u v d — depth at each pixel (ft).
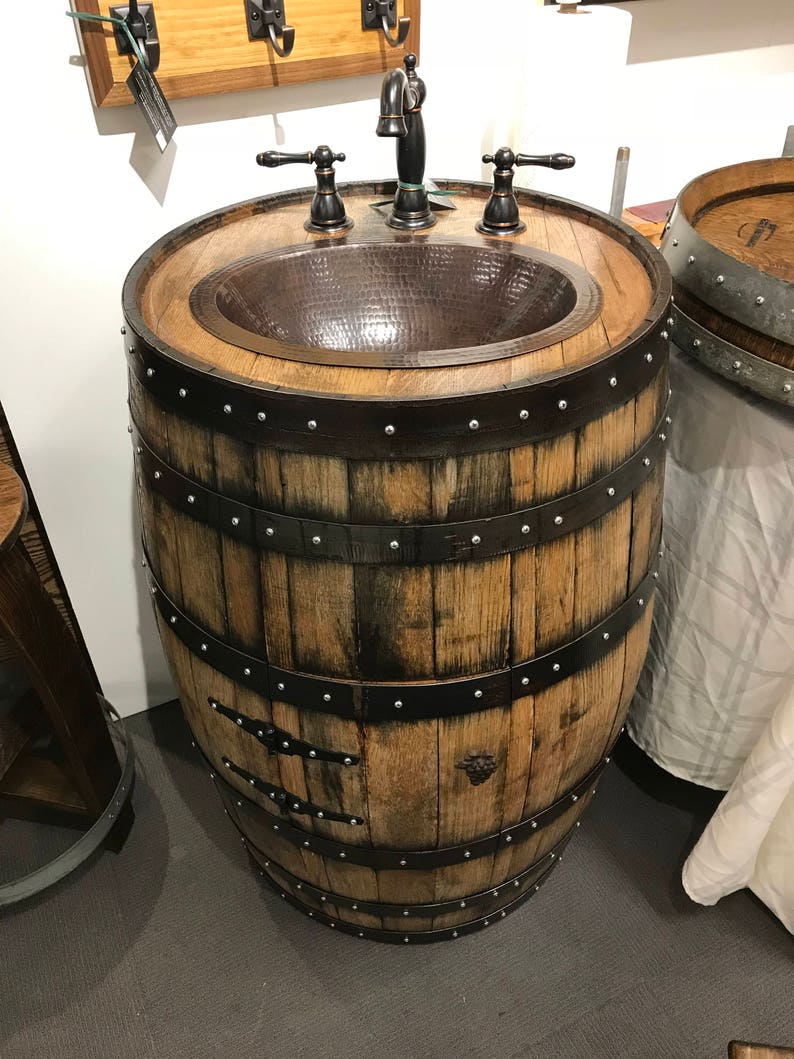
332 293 3.77
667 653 4.51
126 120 3.85
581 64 4.22
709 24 5.14
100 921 4.51
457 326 3.83
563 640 3.21
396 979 4.27
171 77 3.78
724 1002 4.15
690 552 4.17
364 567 2.87
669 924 4.48
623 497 3.13
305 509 2.81
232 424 2.77
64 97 3.68
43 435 4.42
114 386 4.45
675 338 3.78
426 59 4.38
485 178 4.95
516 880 4.16
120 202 4.03
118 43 3.57
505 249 3.66
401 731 3.21
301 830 3.75
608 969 4.29
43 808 4.85
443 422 2.62
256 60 3.91
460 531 2.81
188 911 4.57
